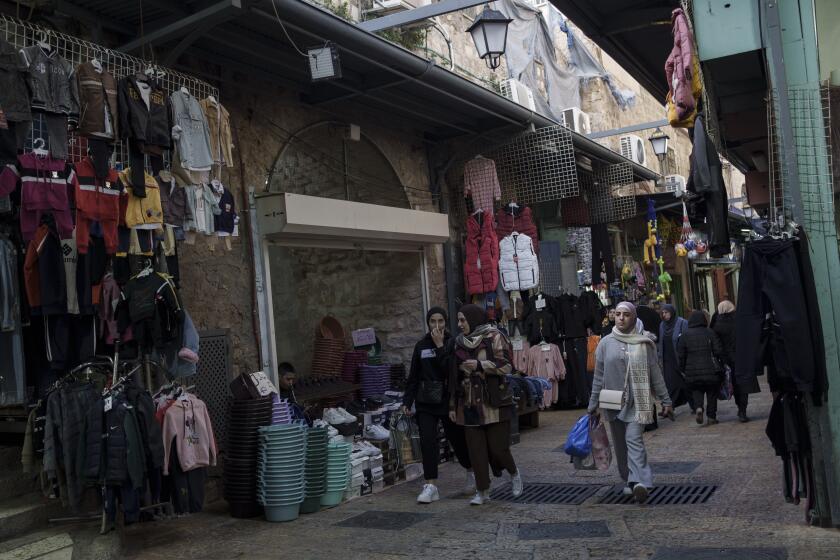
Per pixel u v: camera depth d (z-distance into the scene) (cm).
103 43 660
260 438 658
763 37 546
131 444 539
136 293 573
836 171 541
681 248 1573
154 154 580
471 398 655
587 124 1784
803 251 507
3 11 594
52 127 510
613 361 640
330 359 981
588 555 491
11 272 521
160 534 611
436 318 698
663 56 902
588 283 1608
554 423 1143
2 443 680
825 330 518
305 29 716
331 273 1132
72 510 561
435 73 881
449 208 1209
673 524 546
